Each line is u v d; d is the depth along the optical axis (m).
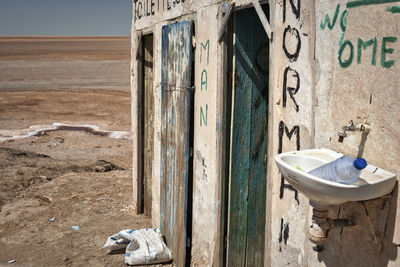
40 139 12.93
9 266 5.08
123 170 9.52
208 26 4.16
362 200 2.17
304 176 2.23
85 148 11.99
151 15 5.95
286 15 2.96
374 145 2.27
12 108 18.64
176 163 4.99
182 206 4.82
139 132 6.75
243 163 4.08
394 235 2.18
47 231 6.09
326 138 2.62
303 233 2.89
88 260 5.25
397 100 2.12
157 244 5.32
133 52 6.93
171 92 5.09
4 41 107.25
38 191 7.79
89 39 128.25
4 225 6.26
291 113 2.96
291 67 2.93
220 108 3.97
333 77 2.54
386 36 2.17
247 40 3.91
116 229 6.22
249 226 4.23
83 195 7.64
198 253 4.69
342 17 2.44
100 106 19.62
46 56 49.88
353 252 2.46
